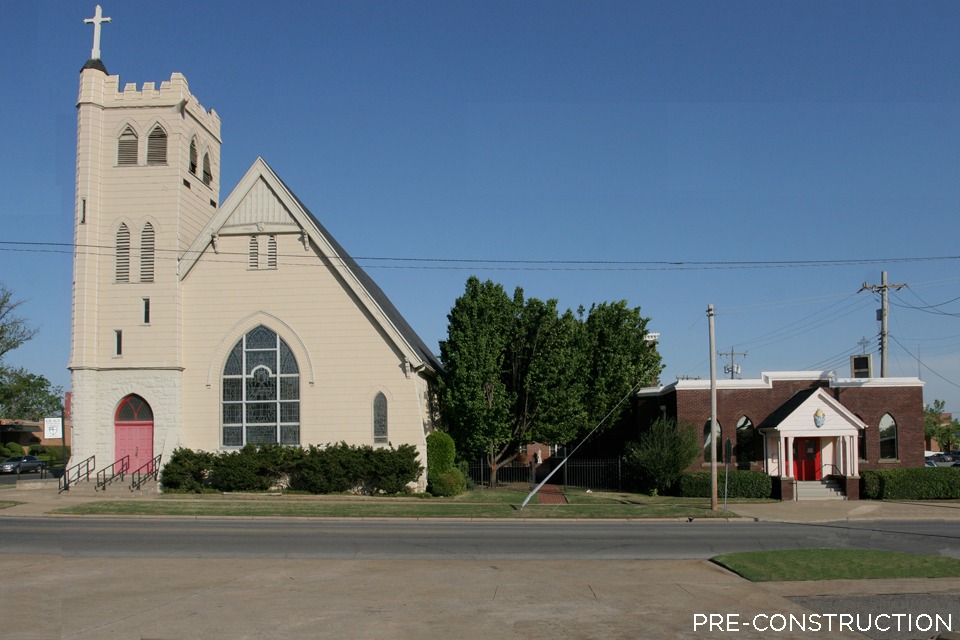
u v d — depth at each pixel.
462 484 36.72
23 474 57.25
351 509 28.88
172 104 36.50
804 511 30.97
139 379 35.50
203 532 22.25
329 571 15.39
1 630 10.55
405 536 21.64
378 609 11.91
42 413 80.25
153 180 36.31
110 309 35.88
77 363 35.22
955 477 36.94
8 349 62.06
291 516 27.03
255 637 10.26
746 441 40.62
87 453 35.03
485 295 38.94
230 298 36.38
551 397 39.09
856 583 14.29
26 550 18.45
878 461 39.94
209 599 12.61
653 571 15.59
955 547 19.83
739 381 40.91
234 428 35.94
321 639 10.17
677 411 40.56
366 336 35.81
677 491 38.31
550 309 40.22
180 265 36.19
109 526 23.88
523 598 12.79
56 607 12.02
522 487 42.19
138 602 12.38
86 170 36.03
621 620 11.32
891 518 28.81
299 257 36.34
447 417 40.19
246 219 36.66
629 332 43.53
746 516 28.69
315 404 35.72
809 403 38.59
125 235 36.31
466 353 37.69
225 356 36.19
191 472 34.31
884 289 42.69
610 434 47.19
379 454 34.31
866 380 40.47
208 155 39.94
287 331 36.09
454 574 15.09
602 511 29.39
